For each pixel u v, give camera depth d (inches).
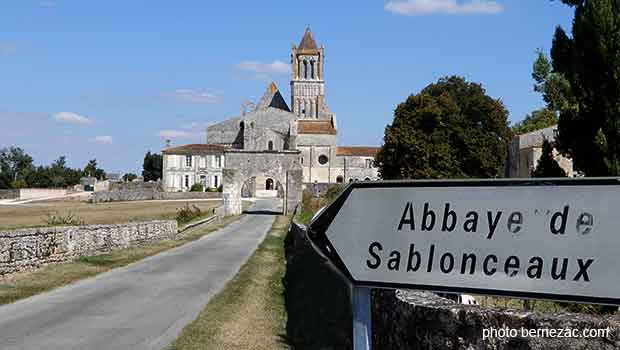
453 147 2630.4
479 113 2709.2
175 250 1082.1
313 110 5634.8
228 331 449.1
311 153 4722.0
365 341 156.6
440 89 2901.1
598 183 126.3
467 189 141.9
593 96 452.1
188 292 627.2
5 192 3833.7
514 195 136.0
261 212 2689.5
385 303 225.0
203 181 4808.1
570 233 128.5
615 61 432.8
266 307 551.5
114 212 2608.3
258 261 924.6
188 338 421.1
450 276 143.3
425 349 188.1
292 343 413.7
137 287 652.1
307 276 498.3
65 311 508.7
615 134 435.2
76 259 834.8
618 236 123.3
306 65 5664.4
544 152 602.2
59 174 5447.8
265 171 2652.6
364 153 4761.3
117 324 462.6
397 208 151.5
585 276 126.6
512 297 134.7
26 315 488.1
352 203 158.1
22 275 675.4
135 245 1094.4
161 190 4569.4
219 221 2046.0
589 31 445.1
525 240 133.8
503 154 2659.9
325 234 161.3
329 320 354.0
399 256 150.6
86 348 388.8
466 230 141.5
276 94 5413.4
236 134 4970.5
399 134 2588.6
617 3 437.4
